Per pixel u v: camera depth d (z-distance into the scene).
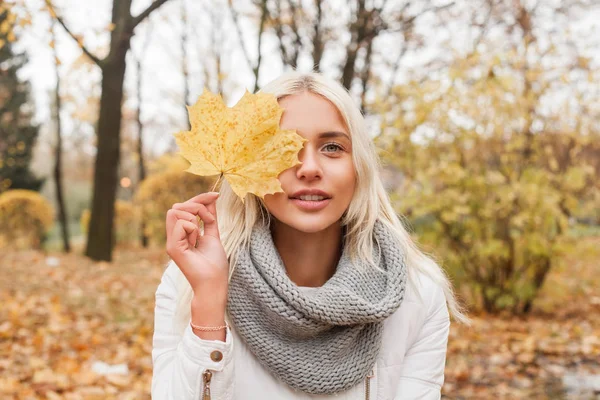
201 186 15.01
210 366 1.23
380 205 1.54
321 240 1.49
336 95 1.37
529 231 6.34
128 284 7.86
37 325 5.38
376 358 1.37
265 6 9.55
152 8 8.78
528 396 3.94
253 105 1.27
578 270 10.50
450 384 4.20
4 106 21.12
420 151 6.45
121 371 4.27
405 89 6.41
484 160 6.59
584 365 4.61
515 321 6.25
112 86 9.41
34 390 3.69
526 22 10.52
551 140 6.68
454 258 6.55
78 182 32.72
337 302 1.27
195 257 1.28
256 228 1.42
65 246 14.15
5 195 15.38
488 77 6.21
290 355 1.30
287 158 1.28
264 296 1.29
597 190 6.71
